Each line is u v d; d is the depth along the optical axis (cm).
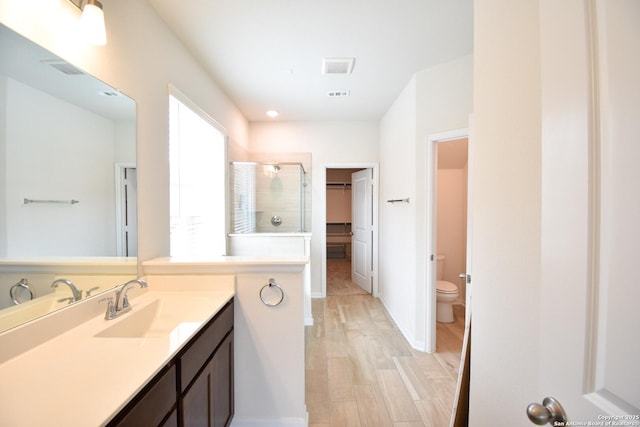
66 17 107
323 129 390
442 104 233
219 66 234
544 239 59
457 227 361
